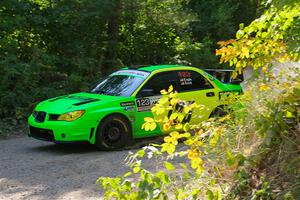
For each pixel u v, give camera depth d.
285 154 4.30
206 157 4.76
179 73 10.23
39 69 14.21
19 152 9.38
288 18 4.41
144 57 18.94
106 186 4.16
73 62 15.52
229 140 4.84
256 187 4.34
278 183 4.18
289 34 4.43
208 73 10.92
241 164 4.48
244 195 4.36
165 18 18.20
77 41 16.47
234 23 24.64
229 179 4.63
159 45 18.91
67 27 16.47
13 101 13.23
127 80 10.10
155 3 18.02
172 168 4.16
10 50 14.53
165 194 3.97
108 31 17.48
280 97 4.61
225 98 5.65
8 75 13.25
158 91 9.91
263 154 4.48
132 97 9.55
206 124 4.63
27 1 15.88
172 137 4.23
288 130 4.41
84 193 6.34
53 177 7.24
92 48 16.83
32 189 6.62
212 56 19.17
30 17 15.53
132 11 16.94
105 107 9.20
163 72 10.11
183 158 7.96
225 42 4.74
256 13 22.28
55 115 9.09
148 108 9.71
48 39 16.52
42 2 16.28
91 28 17.05
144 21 18.31
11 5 15.38
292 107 4.42
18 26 15.12
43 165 8.09
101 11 16.16
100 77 16.00
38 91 13.85
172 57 19.02
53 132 8.98
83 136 8.97
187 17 18.62
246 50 4.65
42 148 9.76
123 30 18.27
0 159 8.71
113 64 17.11
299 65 4.96
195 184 4.75
